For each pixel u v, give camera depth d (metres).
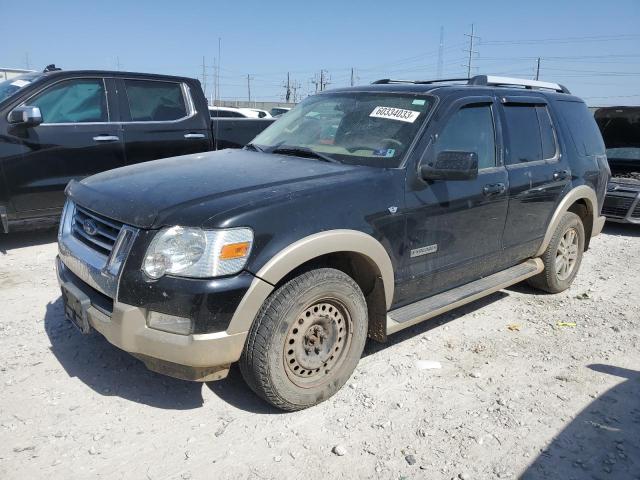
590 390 3.55
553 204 4.92
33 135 5.82
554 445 2.97
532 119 4.80
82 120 6.23
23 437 2.80
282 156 3.87
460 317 4.70
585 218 5.70
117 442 2.80
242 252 2.72
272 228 2.81
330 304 3.15
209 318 2.66
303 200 2.97
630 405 3.39
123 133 6.48
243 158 3.85
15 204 5.81
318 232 2.96
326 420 3.08
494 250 4.31
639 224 8.50
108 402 3.14
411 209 3.47
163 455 2.73
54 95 6.07
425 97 3.93
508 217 4.35
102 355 3.66
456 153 3.38
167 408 3.12
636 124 9.64
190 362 2.70
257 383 2.93
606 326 4.64
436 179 3.53
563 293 5.48
